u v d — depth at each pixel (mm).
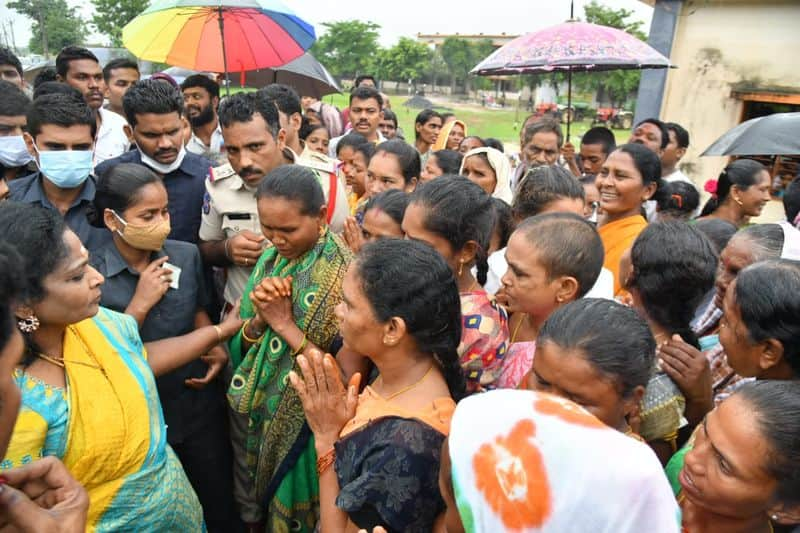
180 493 2045
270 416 2326
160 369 2326
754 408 1212
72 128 2863
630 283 2133
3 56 5484
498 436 976
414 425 1509
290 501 2320
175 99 3316
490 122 26766
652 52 5496
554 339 1402
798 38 8883
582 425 941
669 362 1857
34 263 1640
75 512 1395
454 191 2102
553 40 5547
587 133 5535
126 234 2389
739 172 4465
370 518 1466
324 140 5941
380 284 1577
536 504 910
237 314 2598
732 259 2170
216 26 4664
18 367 1725
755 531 1299
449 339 1679
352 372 2160
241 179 3088
